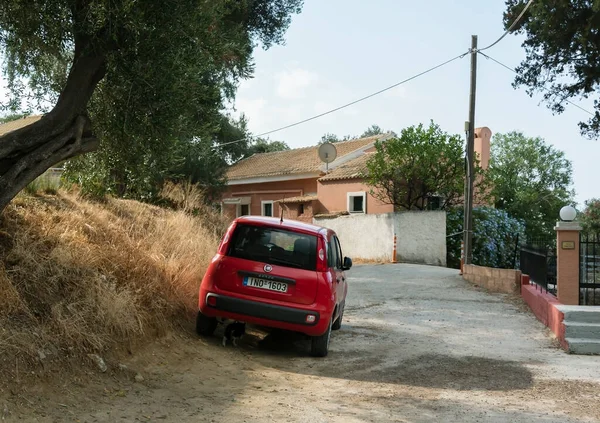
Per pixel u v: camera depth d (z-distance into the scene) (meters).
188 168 25.22
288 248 8.33
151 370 6.54
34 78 8.14
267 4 17.52
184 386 6.19
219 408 5.55
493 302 14.42
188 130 8.62
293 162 35.16
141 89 6.85
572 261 11.63
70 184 10.90
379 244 25.41
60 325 6.01
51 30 6.77
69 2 6.44
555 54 19.98
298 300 8.01
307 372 7.51
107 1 6.25
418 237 24.03
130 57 6.75
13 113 8.06
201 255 11.45
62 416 4.79
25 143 6.56
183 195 16.48
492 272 16.47
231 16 15.27
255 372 7.18
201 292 8.20
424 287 16.73
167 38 6.89
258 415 5.42
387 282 17.72
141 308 7.62
